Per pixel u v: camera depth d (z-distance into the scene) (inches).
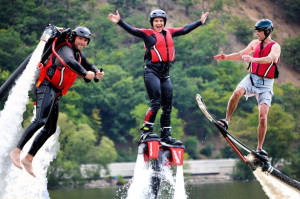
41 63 1045.2
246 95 1312.7
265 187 1275.8
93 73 1020.5
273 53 1258.0
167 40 1267.2
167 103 1285.7
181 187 1263.5
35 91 1050.7
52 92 1042.7
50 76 1037.8
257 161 1259.8
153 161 1284.4
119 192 7381.9
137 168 1283.2
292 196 1258.6
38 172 1175.6
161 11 1267.2
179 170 1272.1
